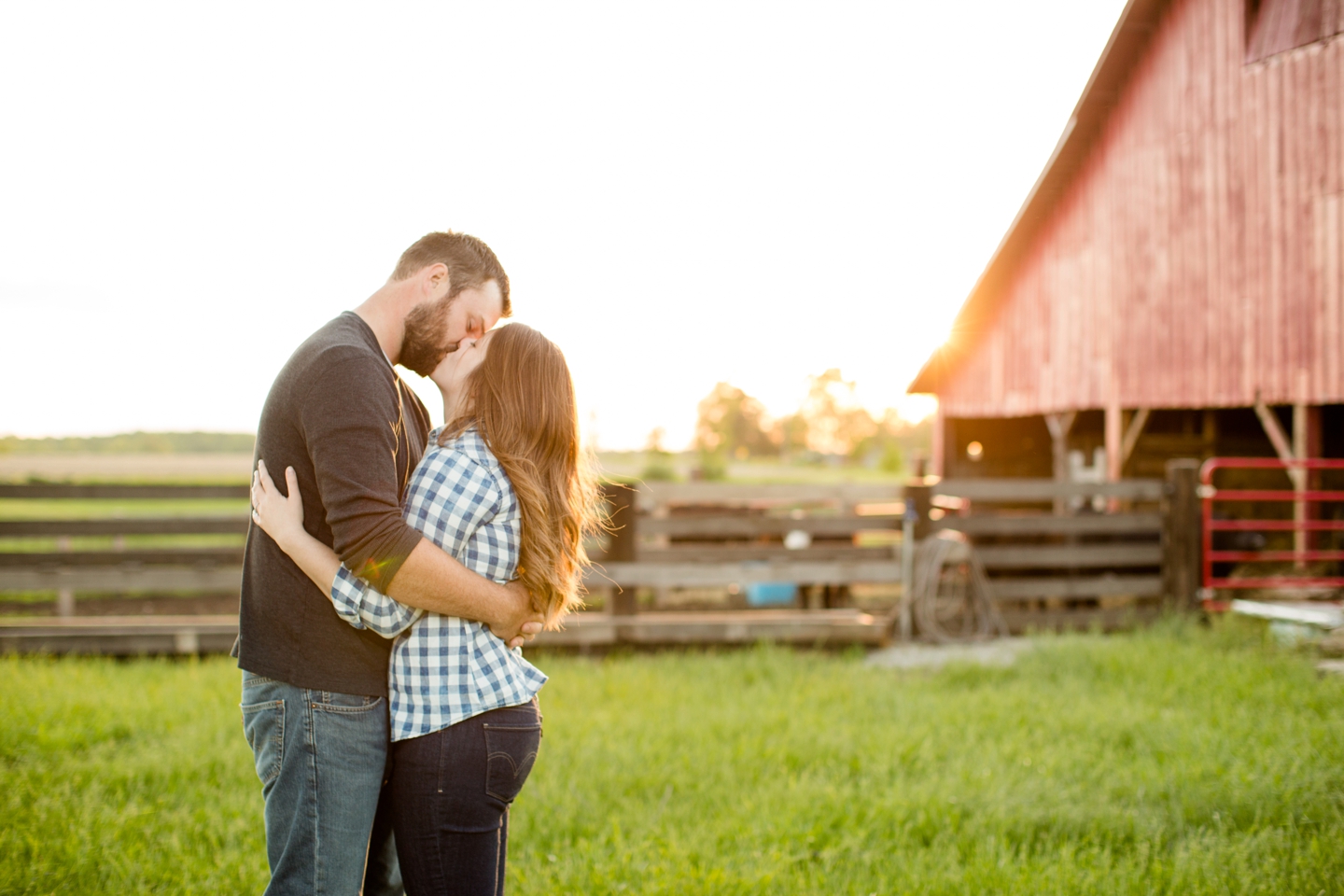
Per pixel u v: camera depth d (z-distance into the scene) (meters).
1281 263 9.22
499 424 2.07
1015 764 4.01
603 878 2.92
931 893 2.87
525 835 3.35
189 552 8.15
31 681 5.54
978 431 15.55
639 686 5.70
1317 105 8.85
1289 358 9.11
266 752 2.03
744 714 4.93
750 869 2.99
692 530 7.46
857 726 4.68
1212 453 12.58
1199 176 10.27
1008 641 7.64
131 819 3.37
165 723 4.71
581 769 4.00
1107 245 11.67
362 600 1.87
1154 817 3.38
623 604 7.23
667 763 4.11
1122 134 11.43
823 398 92.25
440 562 1.89
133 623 7.02
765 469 58.00
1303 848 3.10
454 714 1.95
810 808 3.51
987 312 14.25
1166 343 10.67
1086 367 12.02
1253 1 9.70
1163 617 7.72
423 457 2.08
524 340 2.13
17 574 6.85
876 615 9.51
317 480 1.91
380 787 2.05
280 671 1.98
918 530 7.79
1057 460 12.83
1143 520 7.95
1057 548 7.91
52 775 3.84
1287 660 5.87
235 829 3.32
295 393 1.96
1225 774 3.72
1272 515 11.62
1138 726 4.52
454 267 2.15
